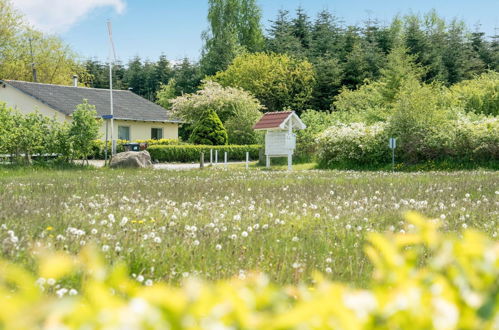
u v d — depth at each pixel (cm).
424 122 2939
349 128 3177
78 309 85
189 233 661
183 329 86
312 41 7250
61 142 2528
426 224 139
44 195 1130
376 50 6500
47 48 6253
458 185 1498
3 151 2417
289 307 139
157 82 8725
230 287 101
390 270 126
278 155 3012
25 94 4144
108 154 3844
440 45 6625
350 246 648
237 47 7094
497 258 121
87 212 837
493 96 4459
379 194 1270
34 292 91
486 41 7469
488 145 2702
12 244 507
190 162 3900
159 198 1153
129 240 585
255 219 831
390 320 98
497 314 99
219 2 7125
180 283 451
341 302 99
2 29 5709
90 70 8544
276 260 558
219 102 4797
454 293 109
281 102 6084
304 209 956
